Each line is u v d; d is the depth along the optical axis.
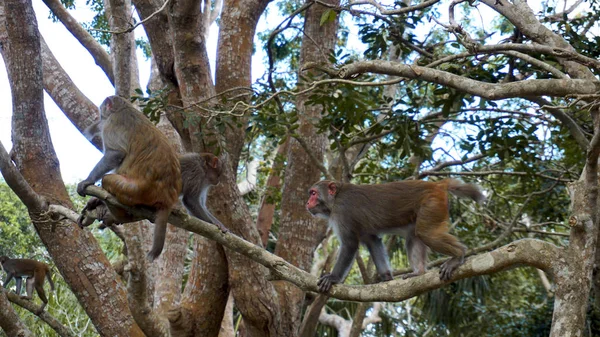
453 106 10.42
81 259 9.09
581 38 9.47
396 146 9.98
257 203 17.73
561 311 5.26
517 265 5.39
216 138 8.24
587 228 5.54
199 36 8.30
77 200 17.75
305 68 7.62
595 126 6.28
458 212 15.73
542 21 10.05
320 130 9.99
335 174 12.59
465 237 14.71
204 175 7.80
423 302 19.91
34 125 9.20
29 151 9.20
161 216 5.68
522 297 19.84
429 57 9.51
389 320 20.09
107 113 6.05
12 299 10.12
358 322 13.03
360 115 9.10
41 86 9.18
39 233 9.02
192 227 5.89
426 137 11.95
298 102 11.16
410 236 7.21
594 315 14.69
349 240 7.12
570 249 5.50
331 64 9.23
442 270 5.50
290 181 10.93
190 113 7.76
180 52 8.32
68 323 12.21
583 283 5.33
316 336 19.14
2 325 8.59
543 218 14.00
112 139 5.92
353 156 13.30
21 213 18.12
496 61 10.23
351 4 7.71
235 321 18.27
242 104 8.05
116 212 5.84
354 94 8.82
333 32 11.34
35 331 12.23
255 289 8.83
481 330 18.19
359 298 5.87
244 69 9.69
